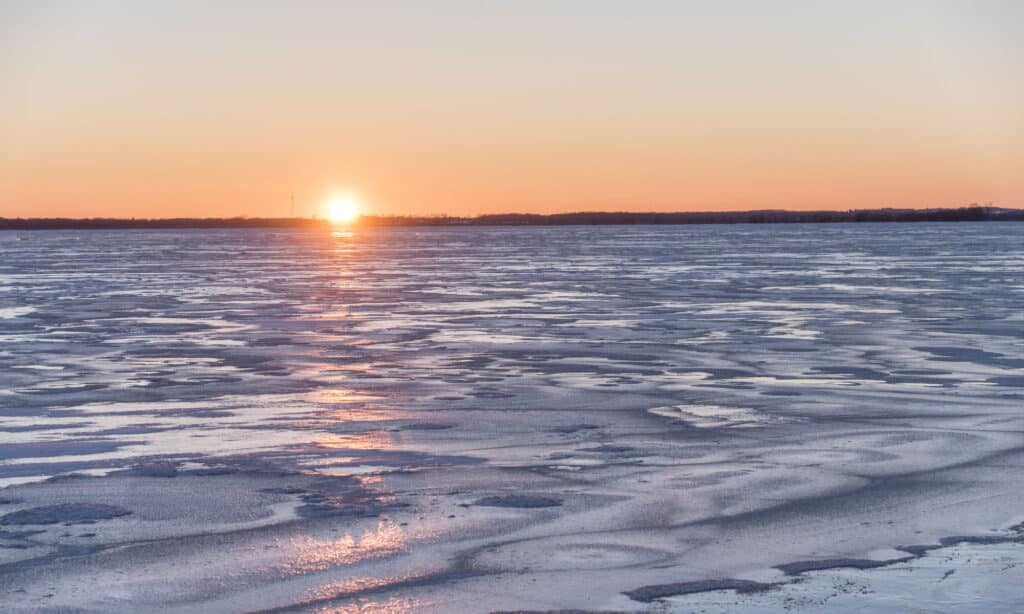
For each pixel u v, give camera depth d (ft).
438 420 44.73
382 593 23.85
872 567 25.46
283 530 28.68
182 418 45.50
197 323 89.66
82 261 233.55
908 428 42.19
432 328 84.02
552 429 42.60
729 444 39.47
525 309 101.30
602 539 27.81
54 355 68.08
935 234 436.35
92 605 23.17
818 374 57.52
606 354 66.90
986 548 26.84
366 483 33.78
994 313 92.68
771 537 27.89
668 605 23.04
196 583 24.53
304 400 50.19
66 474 35.14
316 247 350.64
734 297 113.91
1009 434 40.81
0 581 24.71
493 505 31.09
